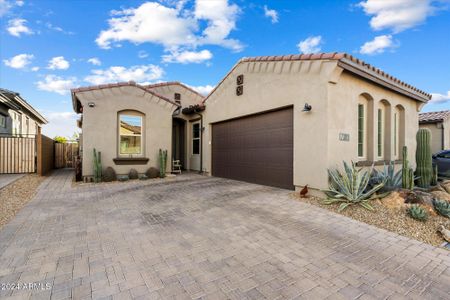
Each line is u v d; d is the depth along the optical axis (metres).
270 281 2.61
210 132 11.40
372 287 2.53
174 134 14.98
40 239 3.72
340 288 2.49
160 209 5.47
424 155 6.41
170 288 2.46
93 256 3.16
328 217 4.86
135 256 3.18
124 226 4.34
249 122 8.93
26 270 2.79
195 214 5.07
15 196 6.53
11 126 14.07
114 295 2.34
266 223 4.51
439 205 4.75
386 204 5.19
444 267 2.98
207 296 2.34
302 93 6.62
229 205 5.77
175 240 3.72
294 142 6.88
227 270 2.84
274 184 7.81
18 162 10.72
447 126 13.52
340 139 6.31
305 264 3.00
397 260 3.15
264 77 7.93
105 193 7.21
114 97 10.05
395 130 9.15
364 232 4.11
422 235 3.97
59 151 15.39
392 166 6.64
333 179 5.84
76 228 4.22
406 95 9.01
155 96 10.86
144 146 10.70
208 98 11.24
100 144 9.77
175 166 12.26
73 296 2.31
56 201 6.19
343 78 6.43
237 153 9.61
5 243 3.55
